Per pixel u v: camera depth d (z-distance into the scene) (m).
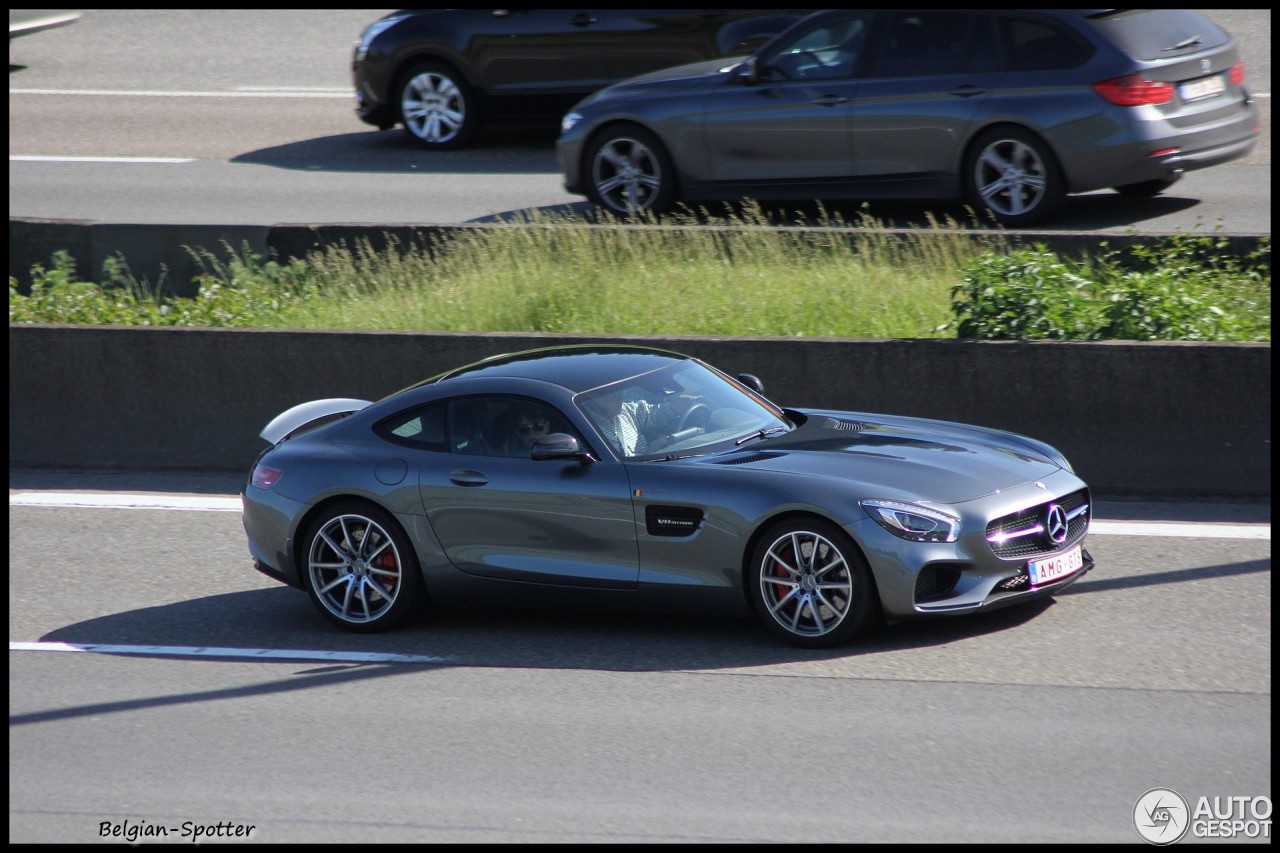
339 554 28.53
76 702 24.84
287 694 24.86
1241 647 24.73
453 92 67.00
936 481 25.70
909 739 21.53
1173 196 53.53
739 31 62.66
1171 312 38.06
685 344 37.94
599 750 21.73
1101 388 34.94
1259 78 70.44
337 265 49.44
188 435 41.12
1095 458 35.09
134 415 41.41
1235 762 20.30
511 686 24.77
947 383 36.12
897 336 41.78
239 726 23.42
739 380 30.62
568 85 65.00
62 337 41.59
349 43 95.38
